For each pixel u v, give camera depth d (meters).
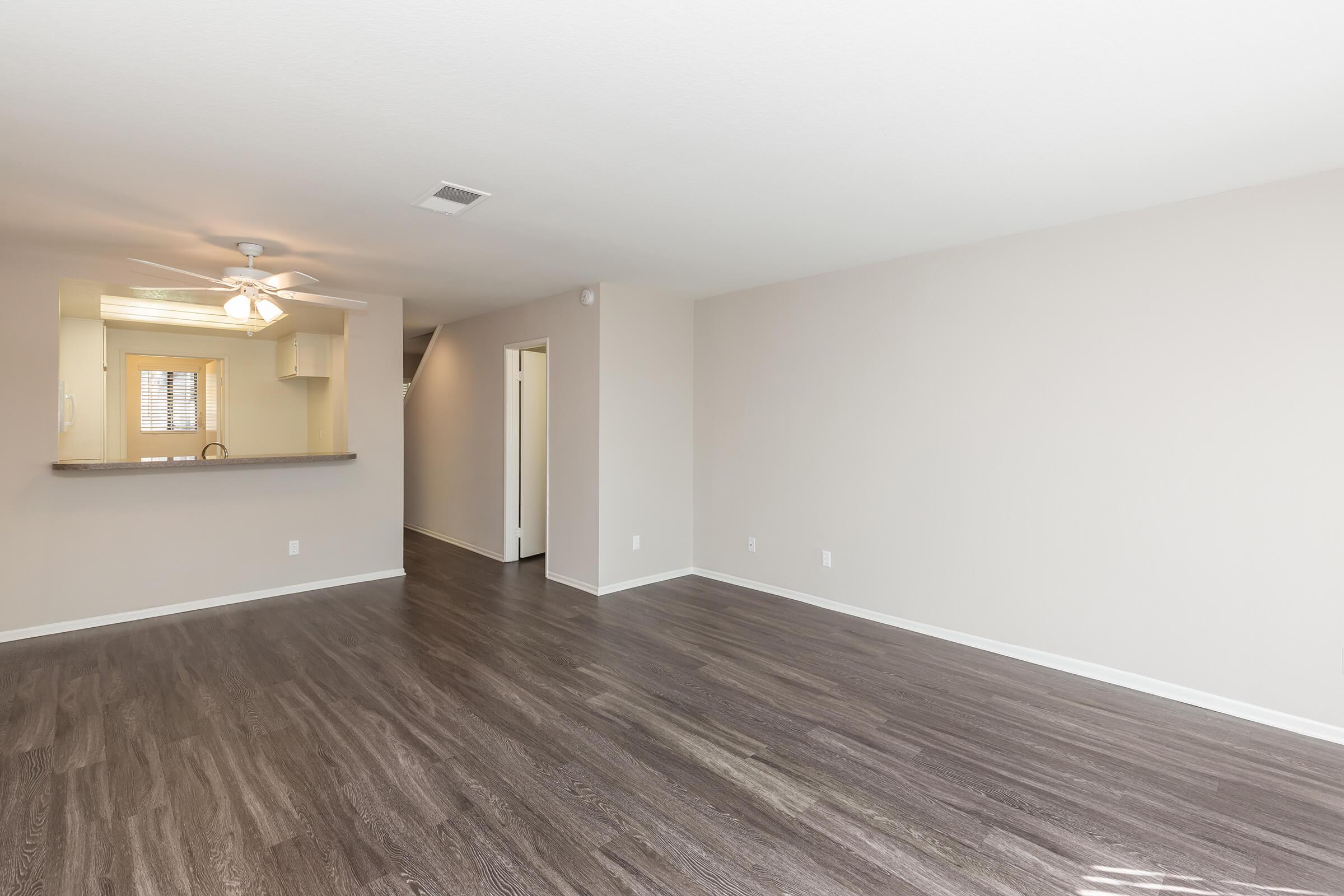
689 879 1.90
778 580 4.95
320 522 5.15
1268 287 2.87
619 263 4.27
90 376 5.15
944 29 1.74
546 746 2.67
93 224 3.36
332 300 3.94
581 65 1.92
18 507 3.91
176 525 4.49
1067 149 2.52
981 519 3.81
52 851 1.99
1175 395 3.13
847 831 2.13
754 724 2.88
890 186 2.91
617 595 4.97
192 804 2.24
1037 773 2.49
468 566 5.92
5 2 1.58
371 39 1.77
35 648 3.76
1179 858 2.01
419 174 2.73
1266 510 2.89
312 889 1.84
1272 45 1.81
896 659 3.66
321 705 3.02
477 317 6.38
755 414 5.07
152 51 1.82
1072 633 3.47
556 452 5.37
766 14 1.67
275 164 2.62
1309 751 2.66
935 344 3.99
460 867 1.94
